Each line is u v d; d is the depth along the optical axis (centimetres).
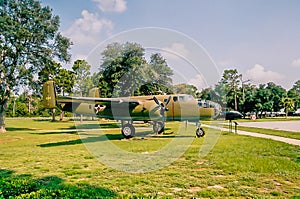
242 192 510
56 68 2744
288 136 1507
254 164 741
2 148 1159
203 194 499
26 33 2330
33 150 1095
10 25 2267
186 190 531
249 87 6281
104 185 570
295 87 10344
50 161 851
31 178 637
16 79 2375
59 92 4066
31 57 2423
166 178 623
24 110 6278
